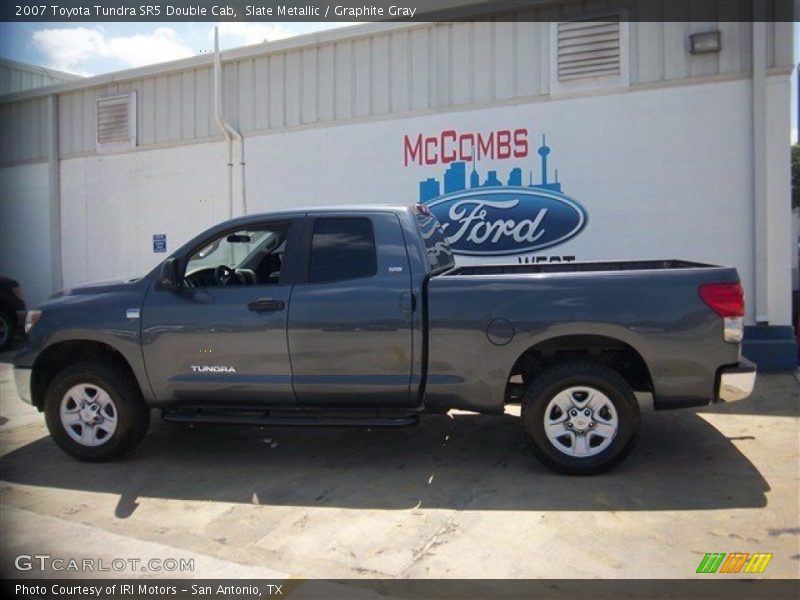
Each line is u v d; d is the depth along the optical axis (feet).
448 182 29.81
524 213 28.66
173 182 35.78
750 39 25.50
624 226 27.35
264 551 12.64
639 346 15.23
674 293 15.15
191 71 34.99
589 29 27.43
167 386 17.15
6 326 37.04
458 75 29.50
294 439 19.70
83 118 38.37
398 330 16.01
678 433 18.99
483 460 17.35
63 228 39.24
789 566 11.56
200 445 19.31
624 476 15.83
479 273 20.22
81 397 17.72
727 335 14.99
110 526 13.91
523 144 28.55
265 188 33.35
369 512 14.29
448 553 12.34
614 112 27.27
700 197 26.37
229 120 34.04
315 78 32.12
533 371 16.83
